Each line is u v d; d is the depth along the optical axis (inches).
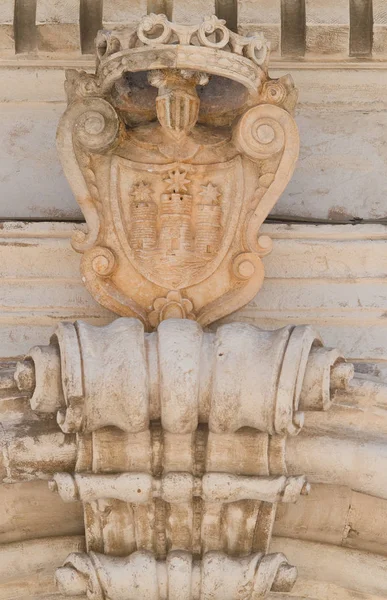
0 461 357.1
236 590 355.3
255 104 372.2
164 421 347.9
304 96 411.5
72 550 367.6
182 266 371.6
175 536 360.5
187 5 408.2
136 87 373.7
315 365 350.3
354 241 391.5
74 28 405.4
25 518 368.5
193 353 348.8
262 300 388.2
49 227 391.5
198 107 366.3
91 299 387.9
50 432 358.9
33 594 366.3
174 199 372.2
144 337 354.6
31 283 389.7
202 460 356.2
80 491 353.4
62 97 411.5
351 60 410.9
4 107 410.9
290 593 366.0
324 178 405.7
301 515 368.5
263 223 393.4
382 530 366.9
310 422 361.1
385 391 361.1
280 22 406.6
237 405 346.0
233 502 358.0
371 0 406.9
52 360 352.2
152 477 353.7
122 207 374.3
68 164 374.3
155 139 375.2
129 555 360.5
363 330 387.9
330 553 367.6
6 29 407.5
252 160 374.3
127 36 358.0
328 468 358.3
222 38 357.7
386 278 389.7
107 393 345.7
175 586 354.6
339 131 409.7
